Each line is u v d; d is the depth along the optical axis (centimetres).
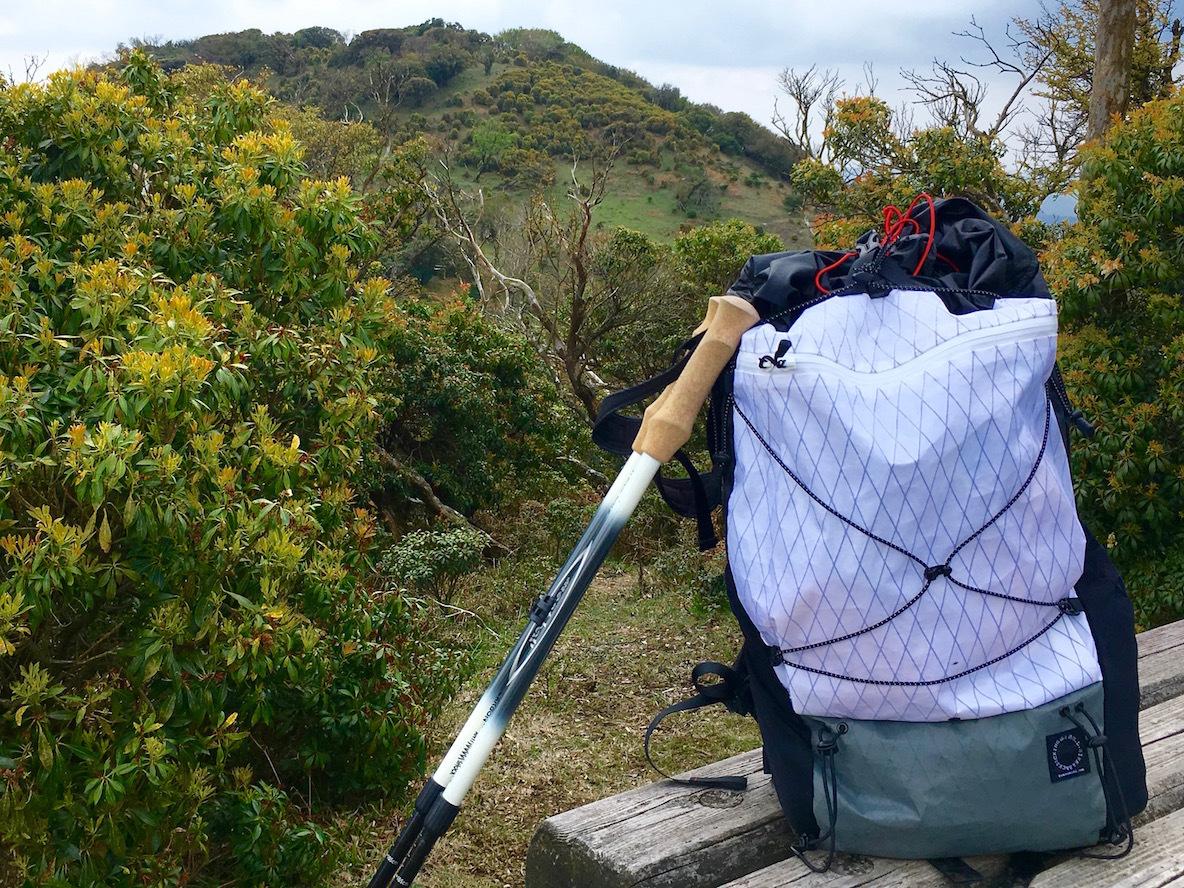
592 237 1758
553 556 1062
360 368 447
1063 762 164
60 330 359
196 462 302
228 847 381
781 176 6688
